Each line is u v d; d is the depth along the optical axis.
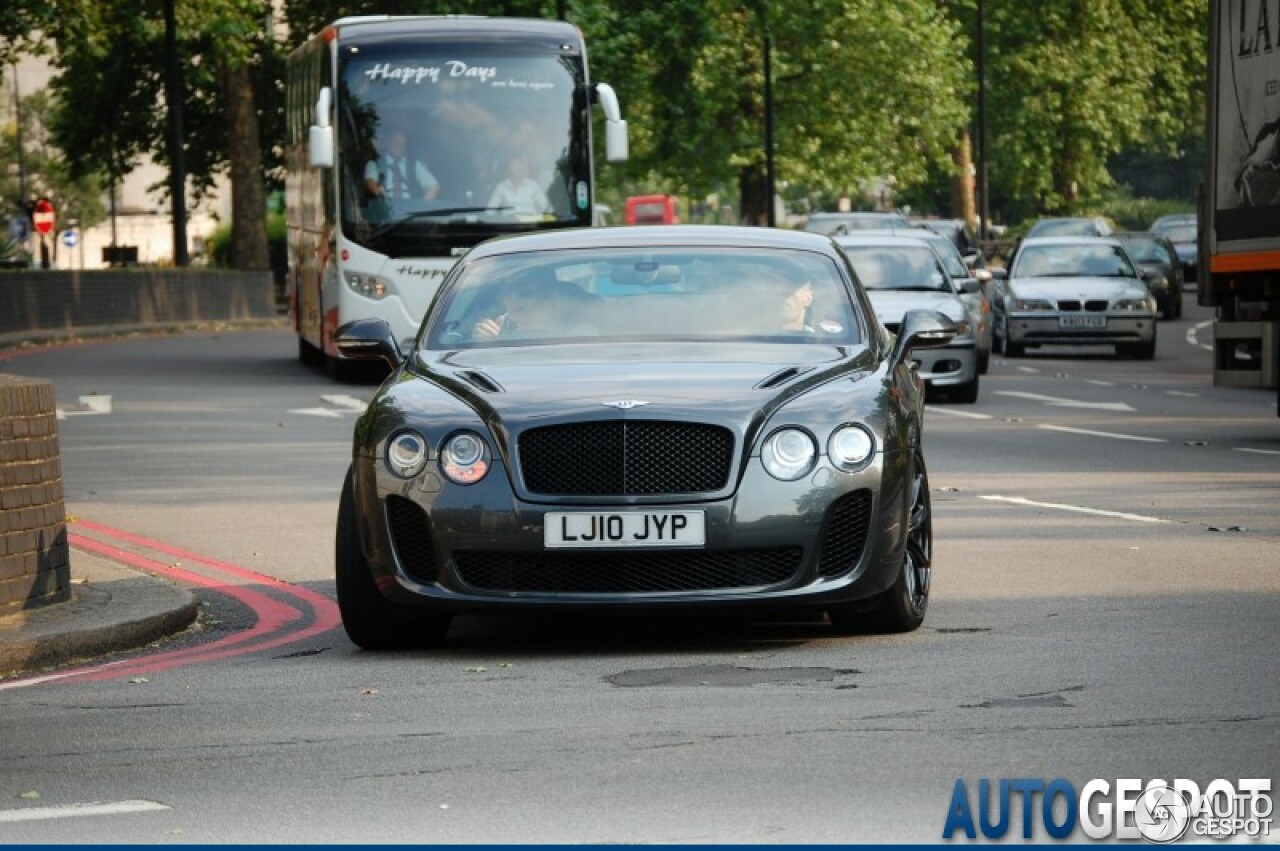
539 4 120.06
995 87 175.50
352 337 24.69
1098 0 177.25
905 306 59.00
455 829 14.44
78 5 105.56
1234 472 39.56
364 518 21.83
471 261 25.47
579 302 24.39
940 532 31.22
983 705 18.33
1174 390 64.69
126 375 70.50
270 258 142.75
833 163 159.75
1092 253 87.56
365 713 18.73
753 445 21.22
